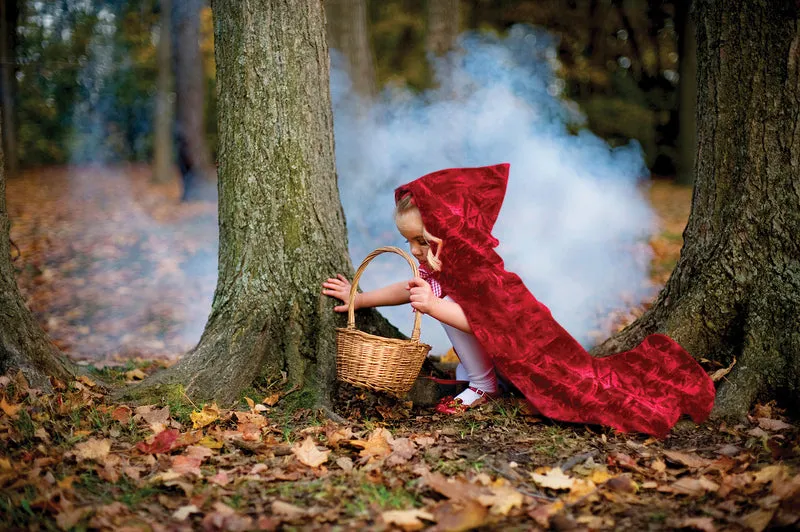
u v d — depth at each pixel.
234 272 3.53
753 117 3.36
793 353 3.18
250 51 3.46
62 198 12.85
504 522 2.19
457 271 3.22
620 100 17.66
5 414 2.83
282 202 3.50
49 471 2.41
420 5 17.75
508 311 3.22
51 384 3.24
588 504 2.31
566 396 3.12
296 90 3.50
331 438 2.82
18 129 20.83
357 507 2.26
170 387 3.26
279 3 3.46
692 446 2.86
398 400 3.41
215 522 2.11
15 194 13.28
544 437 2.96
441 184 3.24
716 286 3.44
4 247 3.29
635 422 2.99
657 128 18.00
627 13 18.19
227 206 3.56
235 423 3.07
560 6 18.42
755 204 3.36
